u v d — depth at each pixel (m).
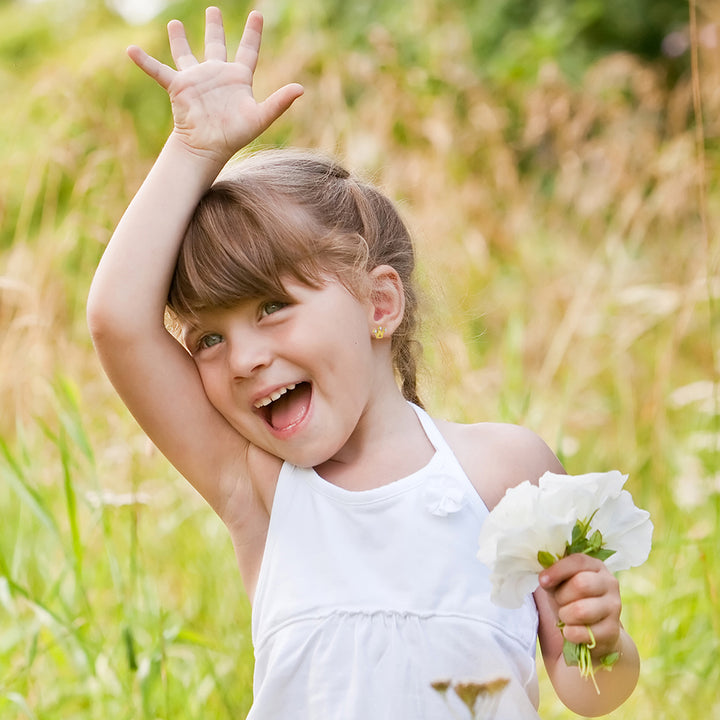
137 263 2.83
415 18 9.84
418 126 7.52
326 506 2.85
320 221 2.90
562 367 6.89
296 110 7.68
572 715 4.60
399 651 2.68
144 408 2.90
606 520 2.49
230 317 2.81
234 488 2.96
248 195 2.87
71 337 6.44
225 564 4.98
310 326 2.77
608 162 7.69
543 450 2.99
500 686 2.66
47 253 5.95
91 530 4.40
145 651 4.33
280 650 2.76
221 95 2.91
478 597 2.72
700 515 5.50
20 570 4.76
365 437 2.93
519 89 9.89
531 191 8.61
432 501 2.80
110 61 9.56
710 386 5.65
